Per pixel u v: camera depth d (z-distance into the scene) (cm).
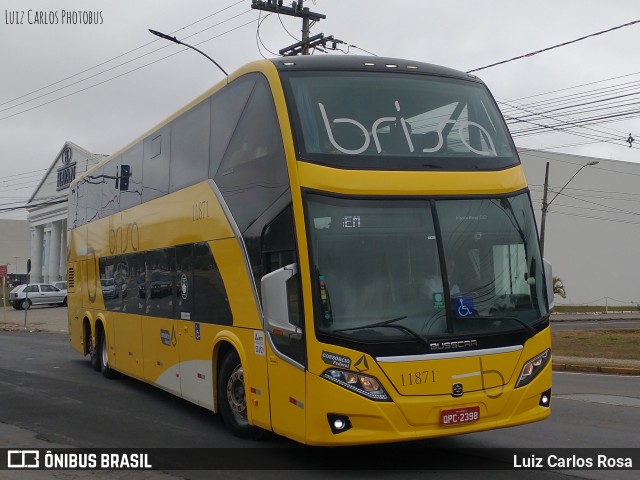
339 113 736
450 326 689
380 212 700
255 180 789
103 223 1481
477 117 793
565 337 2680
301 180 694
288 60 786
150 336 1154
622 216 6438
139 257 1222
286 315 679
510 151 795
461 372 683
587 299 6203
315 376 660
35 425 990
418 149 738
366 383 655
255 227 784
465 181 737
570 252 6103
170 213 1073
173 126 1084
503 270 733
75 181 1802
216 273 892
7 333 3084
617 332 2969
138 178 1249
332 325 663
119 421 1017
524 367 718
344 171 701
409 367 666
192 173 994
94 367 1569
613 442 862
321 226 684
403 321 676
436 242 707
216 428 961
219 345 894
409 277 691
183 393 1009
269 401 750
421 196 716
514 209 757
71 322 1772
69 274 1817
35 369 1661
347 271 679
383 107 752
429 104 774
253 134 802
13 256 10088
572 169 6088
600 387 1408
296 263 684
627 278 6444
